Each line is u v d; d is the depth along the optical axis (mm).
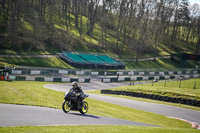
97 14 115125
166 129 12094
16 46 71875
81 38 98812
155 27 109375
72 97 15422
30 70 52000
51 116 13531
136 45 107000
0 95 19984
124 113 22328
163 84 47188
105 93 43938
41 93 25047
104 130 10523
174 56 104938
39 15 97438
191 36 147875
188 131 11906
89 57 81562
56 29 95000
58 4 104688
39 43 79875
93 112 18953
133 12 114688
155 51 112875
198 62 112062
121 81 65312
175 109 28938
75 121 12930
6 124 10445
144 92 39375
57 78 53781
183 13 135625
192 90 38500
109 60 84562
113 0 113562
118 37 112188
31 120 11812
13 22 80000
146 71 76250
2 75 44719
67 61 73250
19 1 84438
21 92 23500
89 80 59000
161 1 129750
